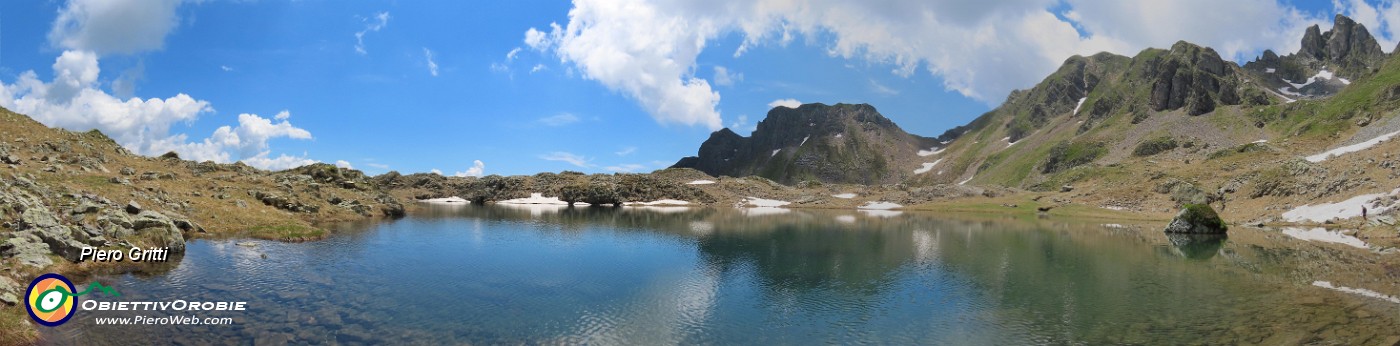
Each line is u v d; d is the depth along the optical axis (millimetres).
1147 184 147250
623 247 56469
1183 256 51906
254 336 22812
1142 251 56250
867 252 55250
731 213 129125
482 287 34156
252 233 50719
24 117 80250
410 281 35000
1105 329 26641
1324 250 52938
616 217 106000
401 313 27438
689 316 29047
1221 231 74062
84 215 38250
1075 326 27281
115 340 21312
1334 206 83062
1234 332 25422
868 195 186125
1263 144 177750
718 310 30391
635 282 37500
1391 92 190500
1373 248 53844
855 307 31391
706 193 185250
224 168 92062
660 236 68812
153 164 81062
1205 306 30703
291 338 22812
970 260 49969
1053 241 66875
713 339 25203
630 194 176375
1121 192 143375
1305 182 99125
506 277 37750
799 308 31016
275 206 70438
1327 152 145250
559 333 25375
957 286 37500
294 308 27266
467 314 27828
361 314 26859
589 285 36062
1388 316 27422
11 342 19734
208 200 59875
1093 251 56469
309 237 53906
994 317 29156
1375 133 152500
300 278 34094
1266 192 106000
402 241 55469
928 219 112875
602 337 25062
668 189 182625
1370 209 74875
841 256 52094
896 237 71375
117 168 69625
